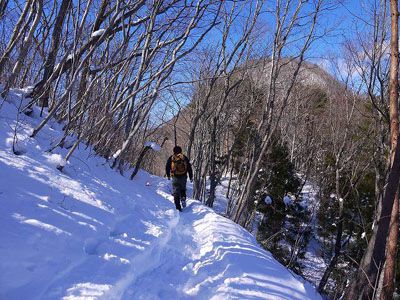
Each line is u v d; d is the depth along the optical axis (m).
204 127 20.78
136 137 14.83
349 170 20.14
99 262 4.75
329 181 21.42
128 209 7.67
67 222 5.28
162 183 13.55
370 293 7.42
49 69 9.81
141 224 7.21
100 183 8.21
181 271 5.62
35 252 4.20
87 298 3.80
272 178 21.25
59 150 8.56
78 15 8.86
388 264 6.38
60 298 3.69
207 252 6.80
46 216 5.11
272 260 7.65
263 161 20.52
